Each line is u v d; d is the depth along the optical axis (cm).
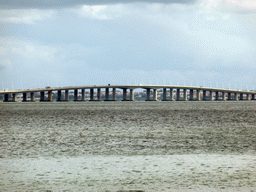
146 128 7719
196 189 2894
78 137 6028
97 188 2930
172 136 6172
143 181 3108
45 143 5269
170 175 3281
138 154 4303
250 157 4059
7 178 3203
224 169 3475
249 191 2838
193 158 4019
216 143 5247
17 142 5372
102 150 4612
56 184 3039
